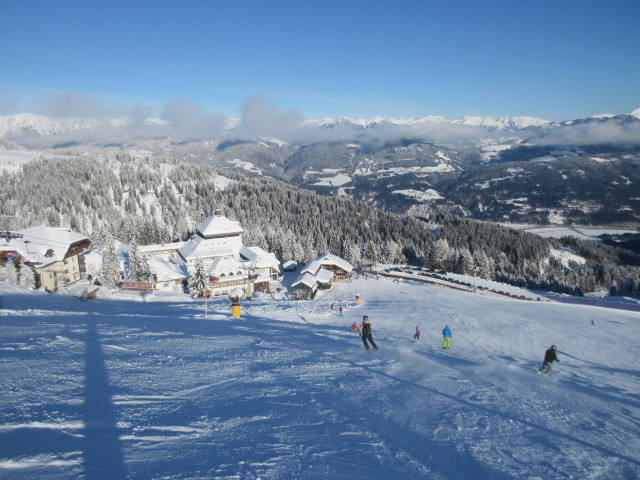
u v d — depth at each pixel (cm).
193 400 1012
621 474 848
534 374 1844
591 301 6844
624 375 2078
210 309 4303
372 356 1847
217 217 9106
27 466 598
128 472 619
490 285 7950
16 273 5566
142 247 9112
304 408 1026
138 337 1909
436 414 1081
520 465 834
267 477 651
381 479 698
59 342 1605
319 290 7012
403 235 15812
